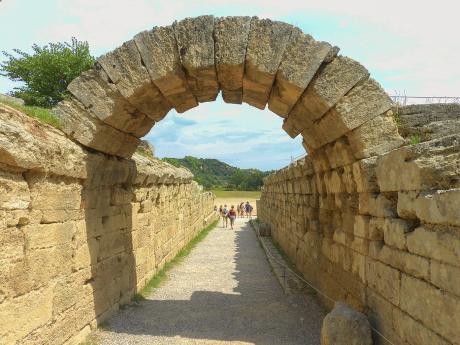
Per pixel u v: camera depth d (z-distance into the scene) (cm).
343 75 805
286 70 815
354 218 866
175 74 852
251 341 856
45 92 2067
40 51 2089
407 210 609
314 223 1268
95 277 926
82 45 2139
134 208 1233
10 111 667
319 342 849
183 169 2488
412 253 593
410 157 600
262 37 821
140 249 1292
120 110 881
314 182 1262
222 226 3897
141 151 1833
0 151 569
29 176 666
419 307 564
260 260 1931
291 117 1015
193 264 1809
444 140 568
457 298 472
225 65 833
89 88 861
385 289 689
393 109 881
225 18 830
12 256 607
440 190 521
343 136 859
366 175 765
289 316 1029
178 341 855
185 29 835
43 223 707
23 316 630
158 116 1024
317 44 809
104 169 954
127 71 850
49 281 716
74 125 862
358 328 707
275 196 2489
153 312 1063
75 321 813
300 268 1539
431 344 529
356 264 851
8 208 598
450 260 487
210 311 1076
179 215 2102
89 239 894
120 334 890
